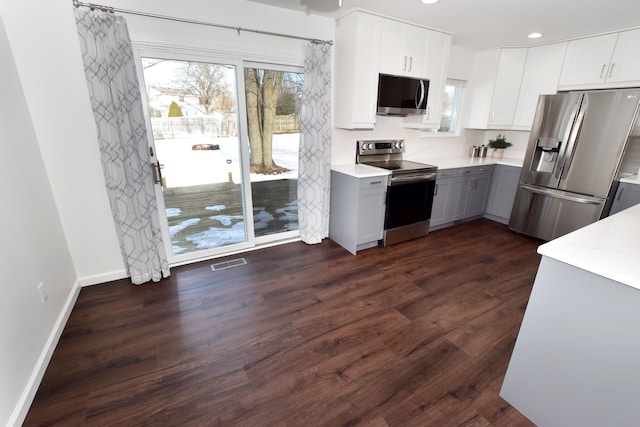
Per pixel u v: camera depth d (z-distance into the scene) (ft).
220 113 9.15
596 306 3.79
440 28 10.48
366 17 9.15
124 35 6.87
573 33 10.71
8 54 5.99
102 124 6.97
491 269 9.61
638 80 9.98
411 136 13.30
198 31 7.99
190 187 9.43
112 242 8.32
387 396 5.11
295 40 9.45
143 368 5.63
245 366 5.72
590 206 10.32
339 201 10.99
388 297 8.04
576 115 10.14
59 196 7.33
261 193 11.28
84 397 5.02
